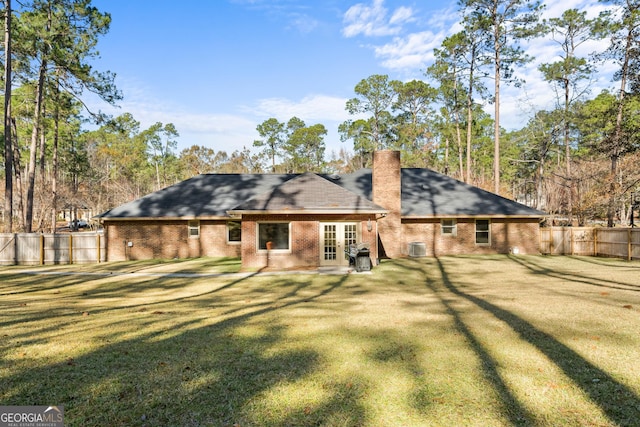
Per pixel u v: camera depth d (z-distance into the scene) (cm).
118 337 632
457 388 431
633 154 2486
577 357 525
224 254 2192
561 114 3228
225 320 757
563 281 1238
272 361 519
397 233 2066
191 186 2439
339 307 883
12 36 2223
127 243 2123
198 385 443
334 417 369
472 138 5338
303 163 7019
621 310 796
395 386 438
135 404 397
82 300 1021
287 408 388
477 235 2195
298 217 1678
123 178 6225
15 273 1617
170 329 685
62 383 447
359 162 6388
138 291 1178
